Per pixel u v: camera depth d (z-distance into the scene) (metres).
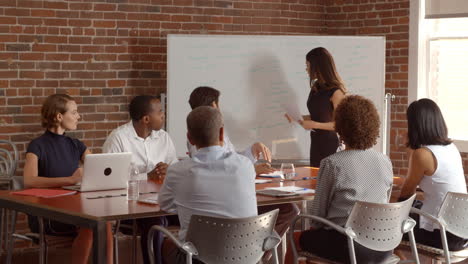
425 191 4.04
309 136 6.55
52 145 4.45
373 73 6.57
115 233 4.50
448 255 3.80
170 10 6.50
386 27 6.93
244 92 6.40
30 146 4.37
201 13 6.65
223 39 6.32
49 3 5.98
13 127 5.88
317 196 3.52
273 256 3.34
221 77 6.33
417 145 4.04
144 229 4.09
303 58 6.49
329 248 3.54
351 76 6.55
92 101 6.19
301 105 6.49
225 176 3.25
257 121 6.45
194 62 6.25
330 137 6.06
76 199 3.74
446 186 3.97
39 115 5.98
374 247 3.46
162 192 3.36
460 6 6.53
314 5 7.19
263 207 4.50
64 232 4.25
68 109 4.49
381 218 3.42
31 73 5.93
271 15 6.99
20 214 5.98
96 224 3.27
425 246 3.99
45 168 4.39
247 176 3.29
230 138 6.38
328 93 6.01
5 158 5.86
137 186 3.76
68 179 4.16
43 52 5.97
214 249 3.17
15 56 5.86
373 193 3.48
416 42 6.76
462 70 6.69
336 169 3.45
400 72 6.87
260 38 6.41
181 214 3.30
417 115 4.02
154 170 4.52
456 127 6.76
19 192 3.95
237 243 3.18
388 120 6.59
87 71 6.16
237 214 3.24
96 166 3.97
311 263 3.82
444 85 6.79
